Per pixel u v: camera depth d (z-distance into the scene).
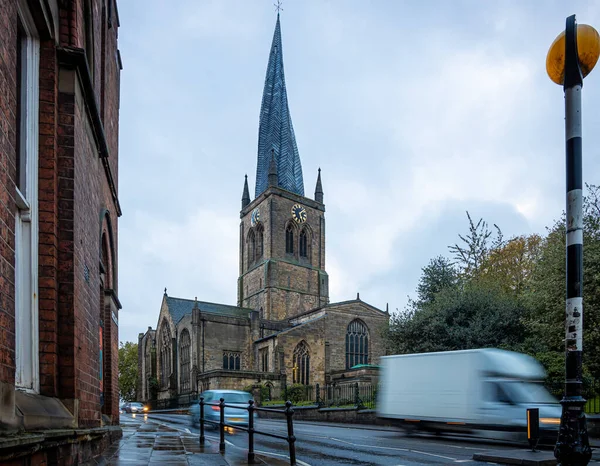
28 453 4.50
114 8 16.47
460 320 31.53
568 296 5.57
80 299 7.52
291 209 76.38
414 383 19.33
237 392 25.45
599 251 22.88
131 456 9.80
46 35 6.89
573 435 5.21
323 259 78.81
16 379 6.00
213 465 8.97
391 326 36.09
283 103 84.75
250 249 79.38
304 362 60.66
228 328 66.81
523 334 29.95
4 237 4.38
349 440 17.05
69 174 7.13
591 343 21.92
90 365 8.65
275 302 71.62
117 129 17.92
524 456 11.51
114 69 16.73
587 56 5.84
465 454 13.02
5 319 4.37
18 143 6.44
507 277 42.62
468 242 43.78
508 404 16.02
